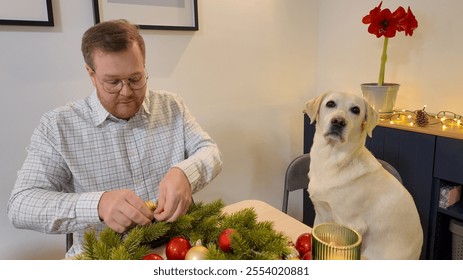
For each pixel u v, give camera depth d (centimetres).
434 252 153
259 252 62
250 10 183
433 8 161
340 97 113
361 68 194
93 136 108
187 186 88
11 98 131
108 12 143
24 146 137
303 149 214
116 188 112
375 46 185
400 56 177
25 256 144
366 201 112
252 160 203
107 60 90
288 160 220
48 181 98
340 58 205
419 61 170
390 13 156
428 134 142
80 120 108
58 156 103
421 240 124
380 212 112
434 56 164
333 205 115
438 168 141
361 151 114
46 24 131
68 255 105
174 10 159
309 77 218
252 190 208
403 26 153
